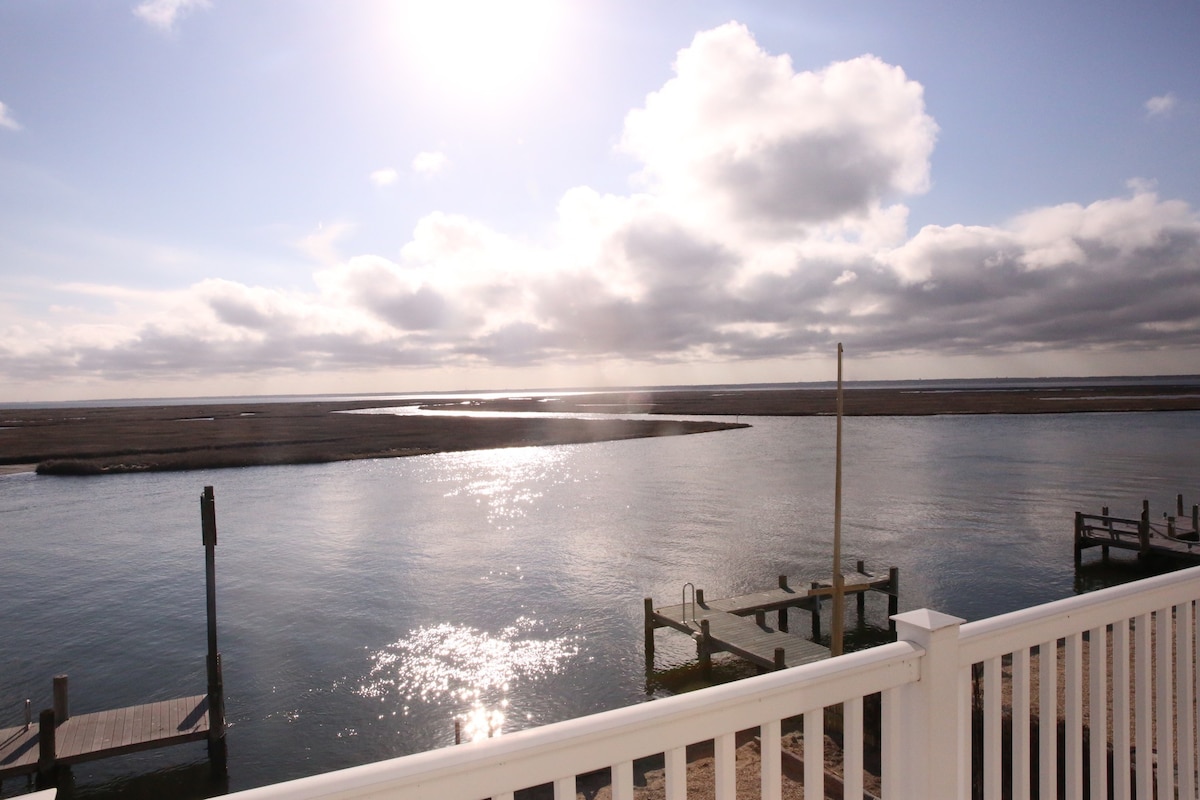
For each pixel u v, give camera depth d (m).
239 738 13.77
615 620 19.88
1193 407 106.00
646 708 2.17
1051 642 3.09
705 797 9.11
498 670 16.66
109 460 56.28
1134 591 3.38
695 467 52.22
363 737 13.76
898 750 2.72
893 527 30.52
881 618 19.91
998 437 67.75
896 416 103.56
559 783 2.03
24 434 83.62
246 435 80.00
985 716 2.91
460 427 92.62
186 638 19.11
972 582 22.59
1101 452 53.78
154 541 30.55
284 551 28.52
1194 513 25.80
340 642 18.55
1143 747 3.41
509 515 35.12
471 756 1.89
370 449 63.69
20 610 21.67
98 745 12.11
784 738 10.22
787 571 24.34
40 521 35.09
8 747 12.16
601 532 31.03
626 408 157.50
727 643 15.72
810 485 42.53
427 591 22.84
